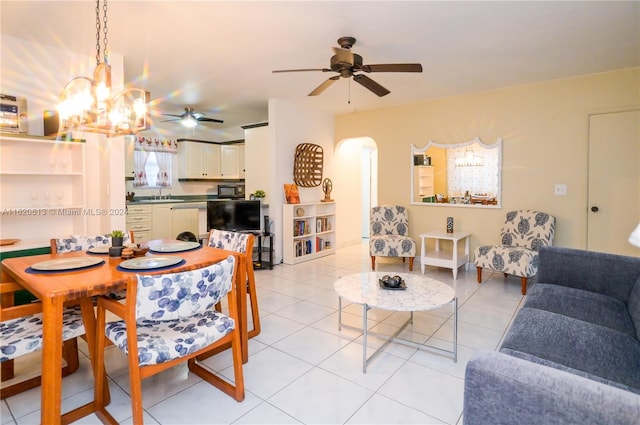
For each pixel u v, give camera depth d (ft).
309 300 12.16
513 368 3.41
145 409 6.31
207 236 16.61
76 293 5.36
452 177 16.63
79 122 7.39
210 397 6.68
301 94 16.02
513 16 8.73
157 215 19.31
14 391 6.73
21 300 8.63
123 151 11.35
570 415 3.02
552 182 14.21
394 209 17.60
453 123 16.40
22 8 8.18
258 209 16.81
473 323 10.08
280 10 8.39
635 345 5.69
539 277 9.05
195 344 5.80
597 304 7.37
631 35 9.82
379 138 18.85
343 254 20.12
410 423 5.95
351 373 7.50
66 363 7.84
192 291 5.51
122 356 8.25
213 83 14.29
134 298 5.14
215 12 8.49
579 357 5.32
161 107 18.38
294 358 8.14
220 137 24.68
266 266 16.94
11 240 9.53
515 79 13.85
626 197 12.87
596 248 13.48
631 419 2.79
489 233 15.76
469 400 3.52
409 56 11.39
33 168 10.27
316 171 19.58
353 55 9.12
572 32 9.63
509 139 15.05
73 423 6.00
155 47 10.58
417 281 9.27
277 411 6.26
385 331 9.57
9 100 9.58
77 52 10.77
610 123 13.05
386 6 8.24
